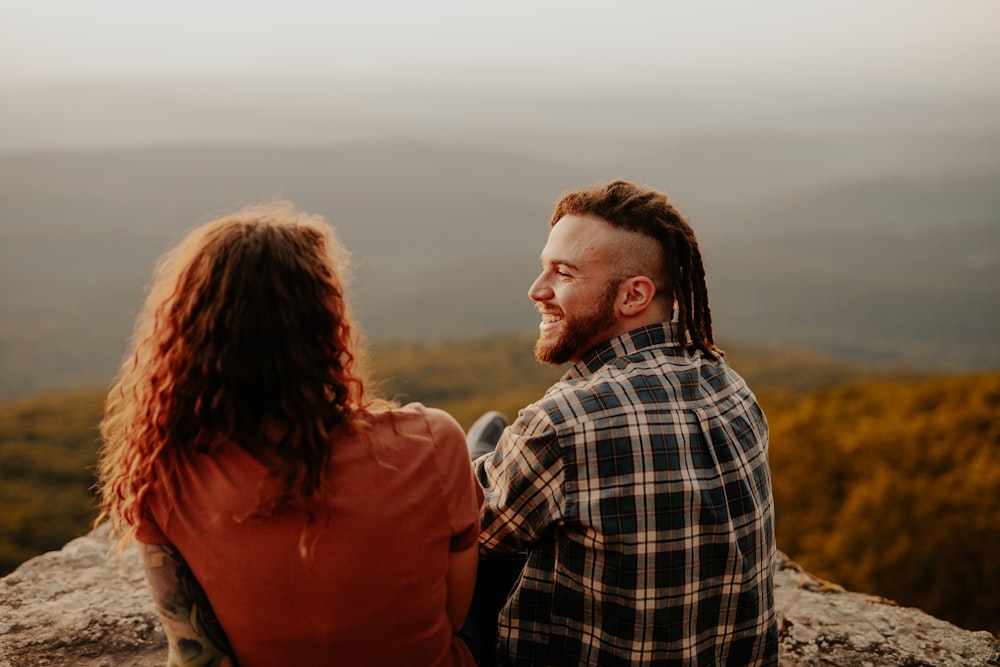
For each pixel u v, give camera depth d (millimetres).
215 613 1080
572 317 1392
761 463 1367
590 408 1258
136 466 1051
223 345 993
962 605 6770
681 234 1374
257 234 1024
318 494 1004
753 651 1341
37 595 2018
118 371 1100
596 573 1250
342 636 1065
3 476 24688
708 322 1450
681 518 1236
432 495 1093
